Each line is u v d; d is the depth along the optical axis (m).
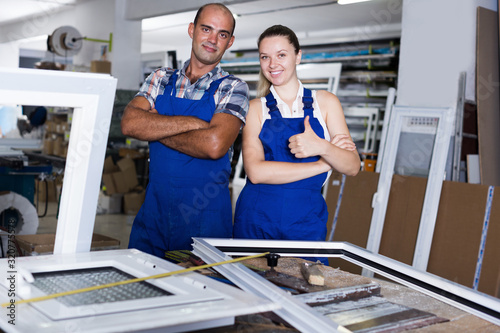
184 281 1.07
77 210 1.23
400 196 4.15
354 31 8.45
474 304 1.20
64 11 10.35
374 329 1.02
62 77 1.10
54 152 7.02
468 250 3.72
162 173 2.10
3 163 4.08
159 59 10.88
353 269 3.96
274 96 2.14
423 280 1.33
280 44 2.03
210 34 2.06
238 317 1.13
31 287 0.99
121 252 1.28
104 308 0.88
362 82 8.30
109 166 7.34
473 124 4.28
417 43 4.40
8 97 1.05
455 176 4.12
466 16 4.14
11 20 12.06
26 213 3.86
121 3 8.21
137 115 2.03
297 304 1.01
